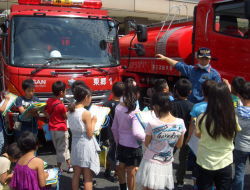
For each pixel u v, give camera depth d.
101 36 6.52
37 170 3.14
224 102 3.08
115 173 4.83
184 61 6.94
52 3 6.75
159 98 3.26
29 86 4.84
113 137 4.34
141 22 18.84
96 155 3.85
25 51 5.86
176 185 4.62
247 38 5.55
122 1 16.16
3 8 12.69
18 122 4.84
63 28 6.27
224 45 5.98
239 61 5.71
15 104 4.79
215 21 6.17
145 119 3.67
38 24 6.14
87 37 6.38
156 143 3.28
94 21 6.57
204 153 3.22
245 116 3.75
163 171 3.28
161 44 7.44
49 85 5.66
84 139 3.76
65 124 4.79
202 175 3.27
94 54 6.31
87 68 5.93
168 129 3.22
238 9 5.67
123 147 3.86
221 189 3.23
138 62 8.45
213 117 3.09
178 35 6.96
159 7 17.02
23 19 6.08
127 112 3.75
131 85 3.88
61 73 5.71
